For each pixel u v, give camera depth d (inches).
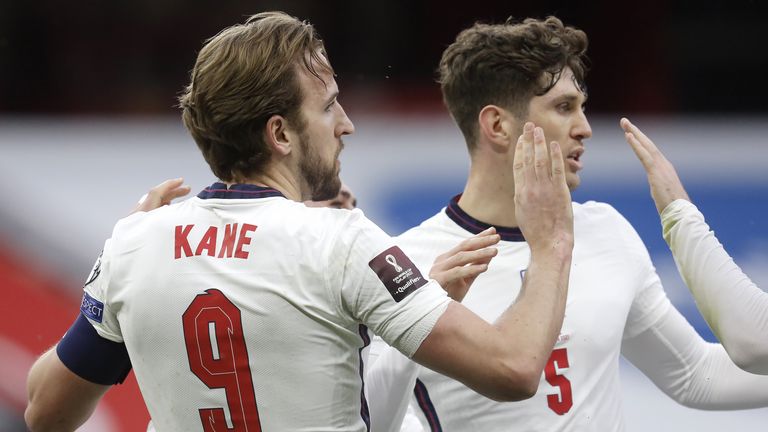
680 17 919.7
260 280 267.7
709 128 698.8
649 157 346.3
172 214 286.4
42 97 896.3
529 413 351.3
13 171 689.6
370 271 264.8
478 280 368.8
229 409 270.5
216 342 269.3
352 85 901.2
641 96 927.0
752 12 912.3
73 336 291.9
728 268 327.3
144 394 284.7
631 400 636.1
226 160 289.1
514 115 369.4
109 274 283.6
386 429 311.6
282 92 280.7
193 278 272.5
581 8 930.1
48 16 891.4
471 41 379.2
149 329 275.0
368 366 346.3
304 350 267.0
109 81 900.0
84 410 299.3
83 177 690.2
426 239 384.8
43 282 674.8
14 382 661.9
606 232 380.8
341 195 443.2
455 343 259.4
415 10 905.5
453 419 359.6
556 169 283.1
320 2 903.7
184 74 903.1
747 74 919.7
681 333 381.4
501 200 375.6
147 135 702.5
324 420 269.1
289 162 289.0
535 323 264.5
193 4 901.2
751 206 679.1
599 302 361.7
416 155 688.4
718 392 378.6
